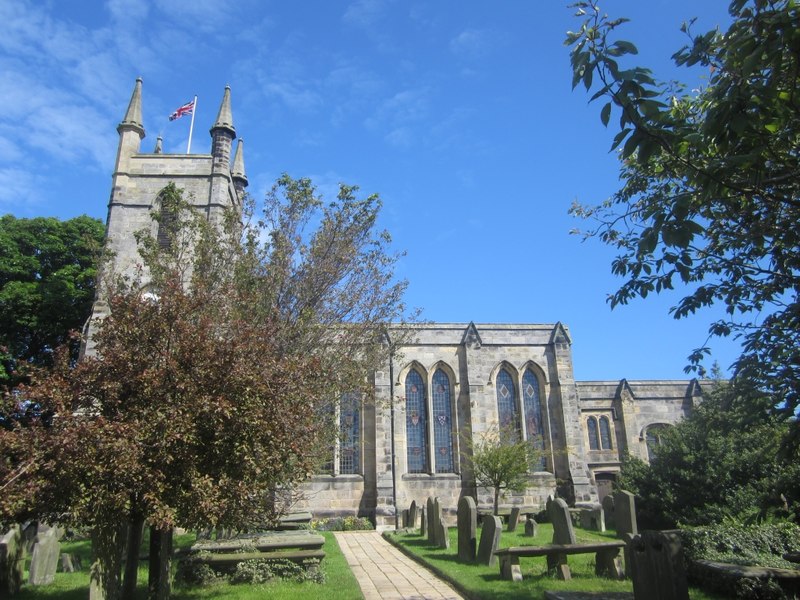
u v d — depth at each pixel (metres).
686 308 12.11
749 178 8.93
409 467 41.75
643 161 8.34
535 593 13.46
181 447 11.50
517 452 35.47
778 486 10.71
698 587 13.95
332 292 26.06
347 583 16.00
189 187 39.59
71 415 11.45
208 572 15.96
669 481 27.78
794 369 9.59
